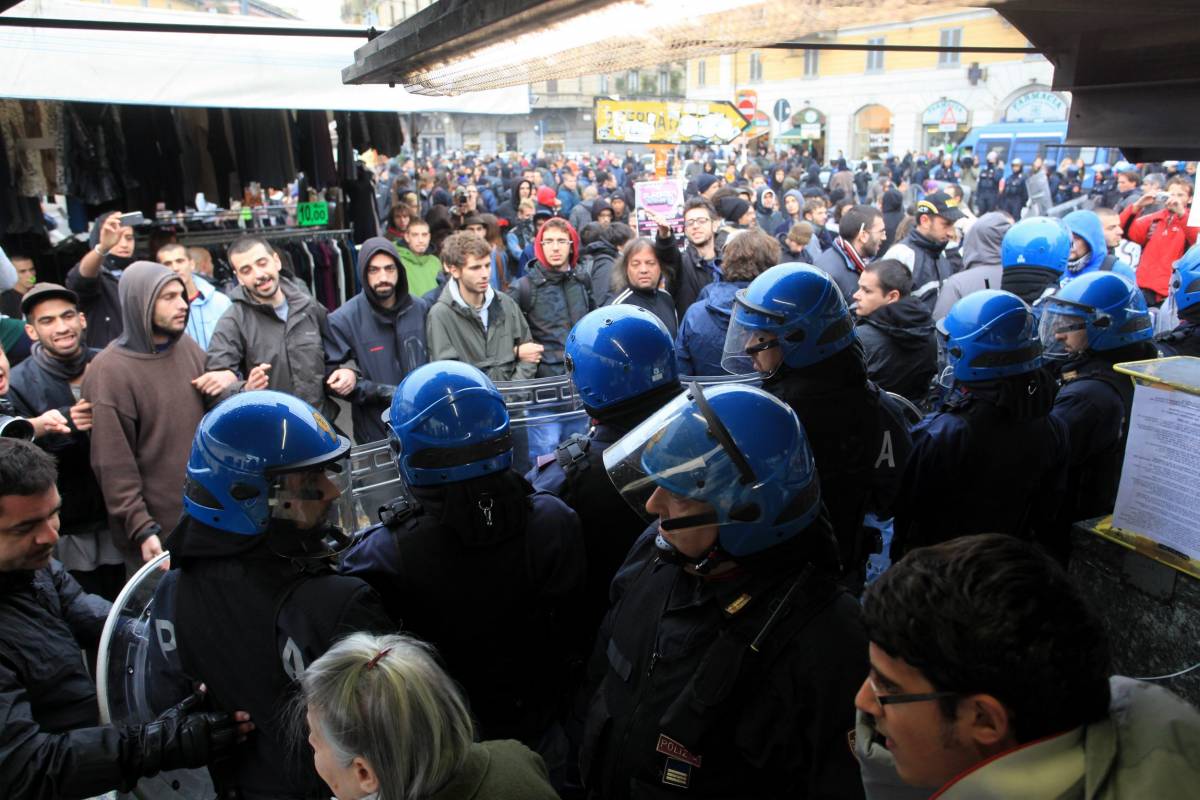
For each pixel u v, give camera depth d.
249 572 1.39
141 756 1.35
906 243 5.02
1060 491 2.40
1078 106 1.51
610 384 1.87
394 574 1.57
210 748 1.38
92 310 4.04
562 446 1.99
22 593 1.67
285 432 1.37
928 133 22.55
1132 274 4.17
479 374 1.62
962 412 2.18
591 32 1.19
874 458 2.02
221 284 5.25
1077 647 0.75
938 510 2.26
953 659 0.77
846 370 1.94
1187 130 1.33
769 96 25.59
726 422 1.19
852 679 1.13
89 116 4.75
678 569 1.32
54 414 2.66
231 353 3.26
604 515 1.90
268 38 4.13
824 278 1.93
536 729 1.71
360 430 3.61
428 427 1.50
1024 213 13.37
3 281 3.91
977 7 1.04
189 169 5.37
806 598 1.19
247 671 1.38
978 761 0.81
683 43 1.26
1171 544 1.80
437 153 39.84
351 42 4.38
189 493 1.41
